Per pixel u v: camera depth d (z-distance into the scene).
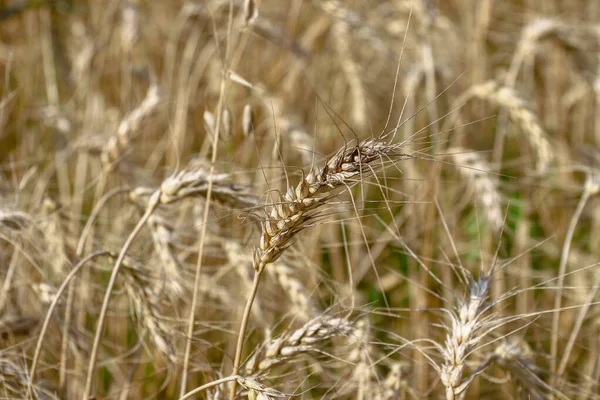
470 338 0.95
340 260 1.27
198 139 1.47
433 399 1.12
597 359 1.16
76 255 1.07
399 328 1.24
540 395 1.03
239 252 1.11
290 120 1.28
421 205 1.29
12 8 1.39
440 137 1.32
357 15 1.39
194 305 1.01
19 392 1.01
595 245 1.33
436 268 1.28
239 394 0.94
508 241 1.34
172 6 1.82
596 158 1.42
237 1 1.25
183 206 1.14
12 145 1.37
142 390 1.16
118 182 1.30
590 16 1.80
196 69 1.38
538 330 1.21
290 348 0.95
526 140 1.45
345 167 0.89
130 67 1.38
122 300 1.18
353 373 1.04
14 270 1.11
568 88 1.76
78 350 1.07
